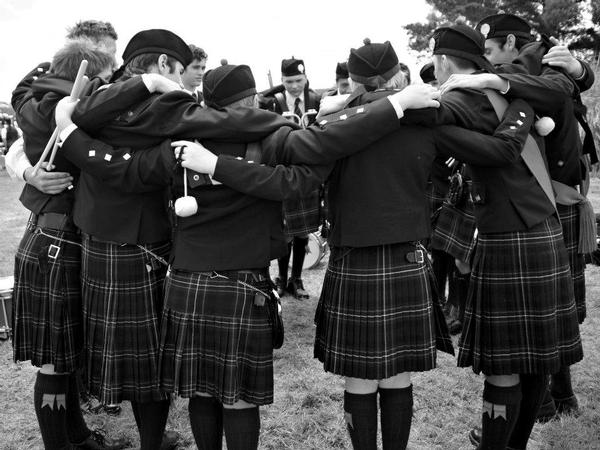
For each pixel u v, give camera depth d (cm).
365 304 188
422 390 286
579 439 239
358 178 185
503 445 211
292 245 435
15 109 228
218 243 183
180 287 187
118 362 200
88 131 185
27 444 247
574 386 287
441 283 373
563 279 209
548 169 227
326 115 189
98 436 243
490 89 196
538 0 2625
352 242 186
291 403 277
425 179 189
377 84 193
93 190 197
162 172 179
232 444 189
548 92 200
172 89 182
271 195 174
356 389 199
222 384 184
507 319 205
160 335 196
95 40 230
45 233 211
